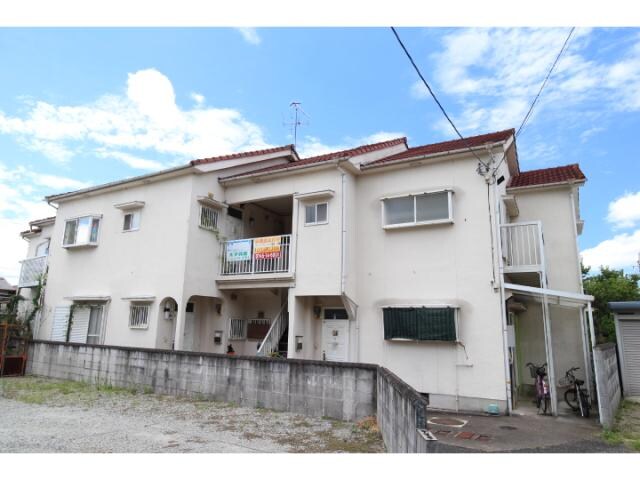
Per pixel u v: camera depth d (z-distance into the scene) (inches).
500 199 402.6
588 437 270.2
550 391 346.6
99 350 446.3
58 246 598.9
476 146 386.9
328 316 461.7
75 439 238.2
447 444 253.6
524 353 438.3
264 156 560.4
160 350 397.7
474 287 374.3
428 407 371.2
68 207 605.9
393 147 531.2
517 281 418.6
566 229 433.1
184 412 313.3
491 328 360.5
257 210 567.2
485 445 251.6
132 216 524.7
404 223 413.7
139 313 487.5
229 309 509.0
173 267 465.1
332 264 416.8
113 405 337.7
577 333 421.1
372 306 419.5
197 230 474.9
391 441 200.5
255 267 471.8
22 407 327.6
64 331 553.9
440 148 471.8
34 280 633.0
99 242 550.3
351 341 422.3
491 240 374.0
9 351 526.9
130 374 413.1
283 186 469.1
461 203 394.3
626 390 426.3
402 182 426.6
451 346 374.3
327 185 438.3
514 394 377.1
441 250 396.5
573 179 432.5
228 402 347.3
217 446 226.5
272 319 514.6
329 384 302.5
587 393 354.9
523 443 256.1
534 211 451.5
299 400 313.1
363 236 438.6
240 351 520.4
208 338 503.2
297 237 444.5
